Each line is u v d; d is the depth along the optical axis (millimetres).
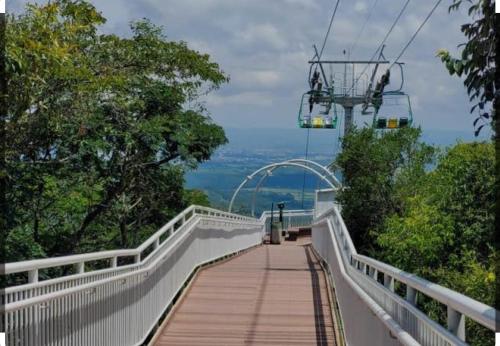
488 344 7891
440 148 20906
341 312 11328
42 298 5988
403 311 6160
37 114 11227
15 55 7945
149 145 16859
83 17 11938
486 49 4562
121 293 8922
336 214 15781
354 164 21859
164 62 17984
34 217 14242
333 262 14977
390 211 21281
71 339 6949
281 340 10469
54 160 13484
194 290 14844
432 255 14289
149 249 19109
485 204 14156
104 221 19328
